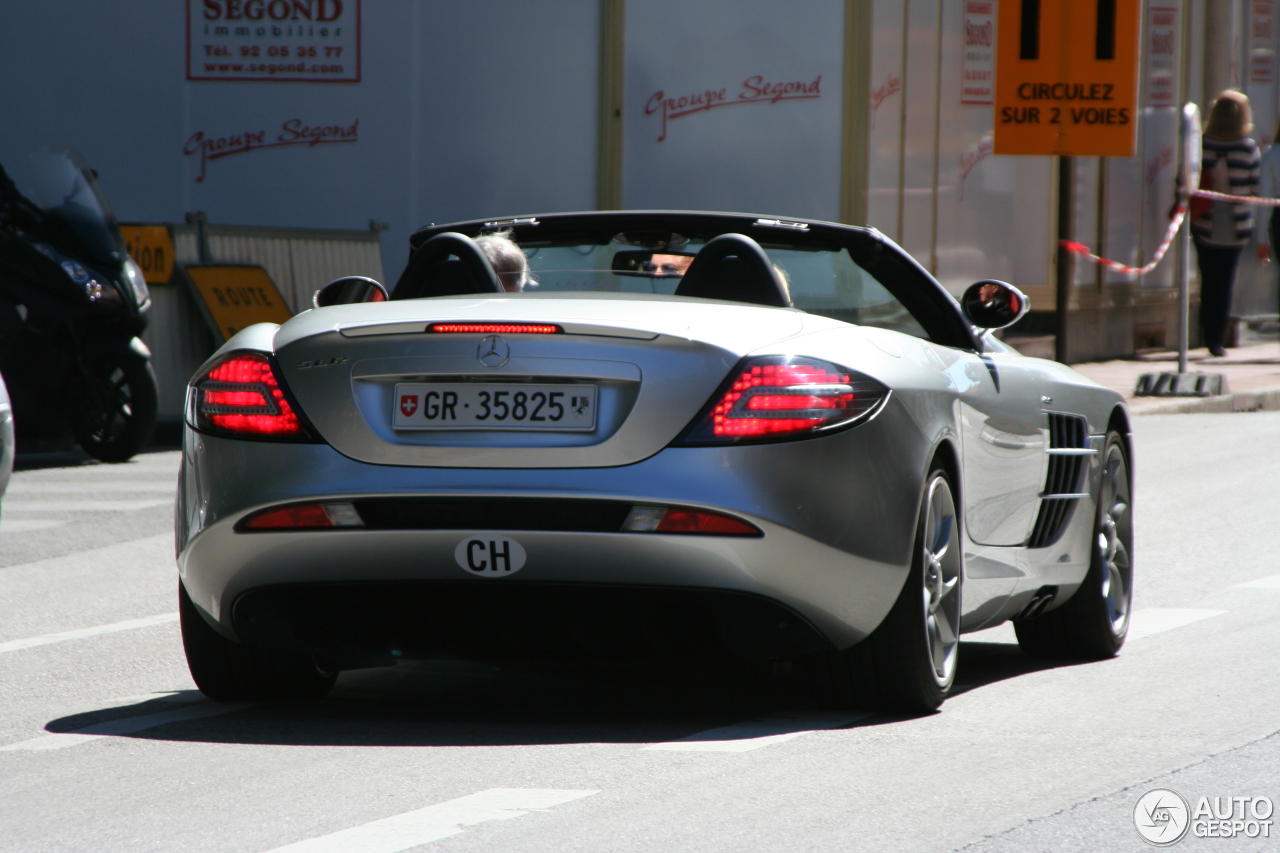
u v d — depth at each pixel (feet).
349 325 46.47
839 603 46.01
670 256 53.62
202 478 47.39
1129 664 59.72
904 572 47.21
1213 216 203.72
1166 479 116.26
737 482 44.37
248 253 148.05
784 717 49.73
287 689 52.16
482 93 180.24
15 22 182.50
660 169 179.93
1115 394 64.80
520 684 55.88
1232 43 233.14
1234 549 87.56
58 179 122.62
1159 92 217.97
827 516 45.14
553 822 38.17
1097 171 205.36
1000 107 151.94
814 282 53.21
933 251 188.24
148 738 47.75
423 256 53.93
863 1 177.68
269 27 180.65
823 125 178.91
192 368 143.74
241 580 46.96
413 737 47.19
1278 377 184.03
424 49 179.93
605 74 179.22
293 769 43.50
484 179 180.65
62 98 182.80
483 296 50.44
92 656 61.77
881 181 181.16
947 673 50.88
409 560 45.24
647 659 46.73
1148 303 215.92
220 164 182.19
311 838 37.04
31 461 127.24
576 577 44.60
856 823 38.17
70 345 121.39
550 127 179.93
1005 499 55.11
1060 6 150.10
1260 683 55.21
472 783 41.70
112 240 122.83
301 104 181.16
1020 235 198.70
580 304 47.44
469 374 45.24
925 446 47.83
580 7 179.01
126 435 122.52
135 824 38.58
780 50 178.70
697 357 44.98
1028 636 62.18
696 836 37.09
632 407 44.60
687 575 44.42
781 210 179.52
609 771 42.86
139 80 182.09
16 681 57.26
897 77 182.50
